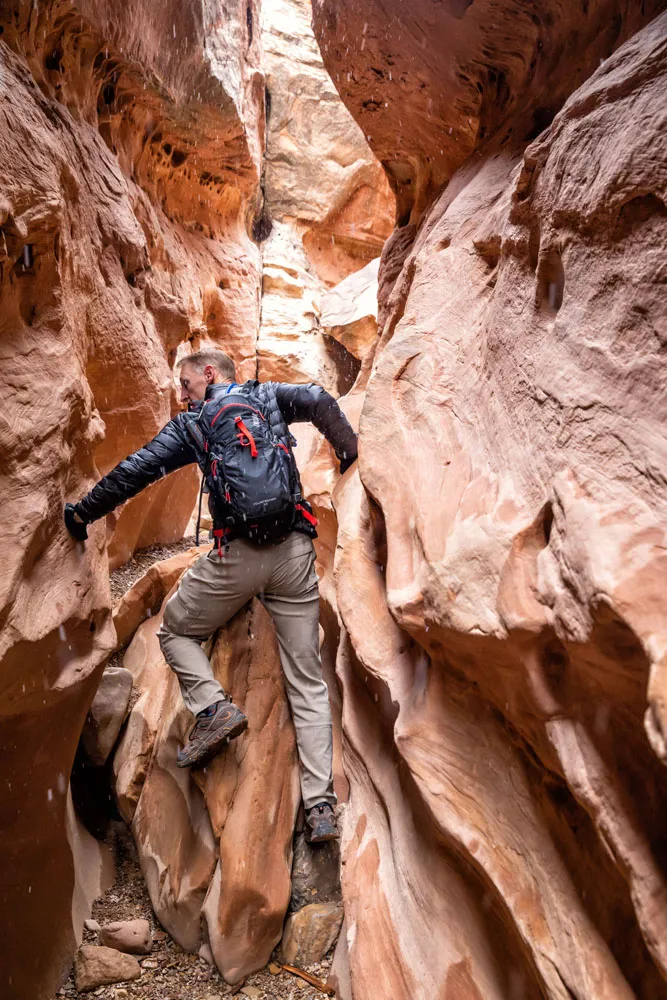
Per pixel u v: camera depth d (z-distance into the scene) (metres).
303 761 2.56
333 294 7.66
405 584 2.03
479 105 3.08
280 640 2.65
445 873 1.89
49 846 2.42
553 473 1.52
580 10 2.34
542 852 1.55
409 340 2.56
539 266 1.78
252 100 7.48
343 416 2.77
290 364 7.84
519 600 1.45
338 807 2.63
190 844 2.62
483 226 2.46
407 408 2.44
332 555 3.20
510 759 1.72
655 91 1.43
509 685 1.55
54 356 2.34
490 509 1.72
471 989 1.69
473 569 1.64
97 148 3.39
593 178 1.55
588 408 1.46
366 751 2.51
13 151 2.15
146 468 2.43
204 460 2.53
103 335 3.19
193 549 3.69
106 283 3.26
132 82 3.98
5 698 1.98
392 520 2.20
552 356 1.66
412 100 3.21
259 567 2.51
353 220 9.11
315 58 8.61
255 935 2.38
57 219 2.27
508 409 1.85
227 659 2.73
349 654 2.83
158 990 2.38
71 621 2.29
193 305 5.56
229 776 2.55
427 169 3.61
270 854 2.44
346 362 8.37
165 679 3.16
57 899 2.47
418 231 3.51
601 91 1.60
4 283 2.14
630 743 1.27
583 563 1.25
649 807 1.19
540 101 2.63
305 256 8.90
